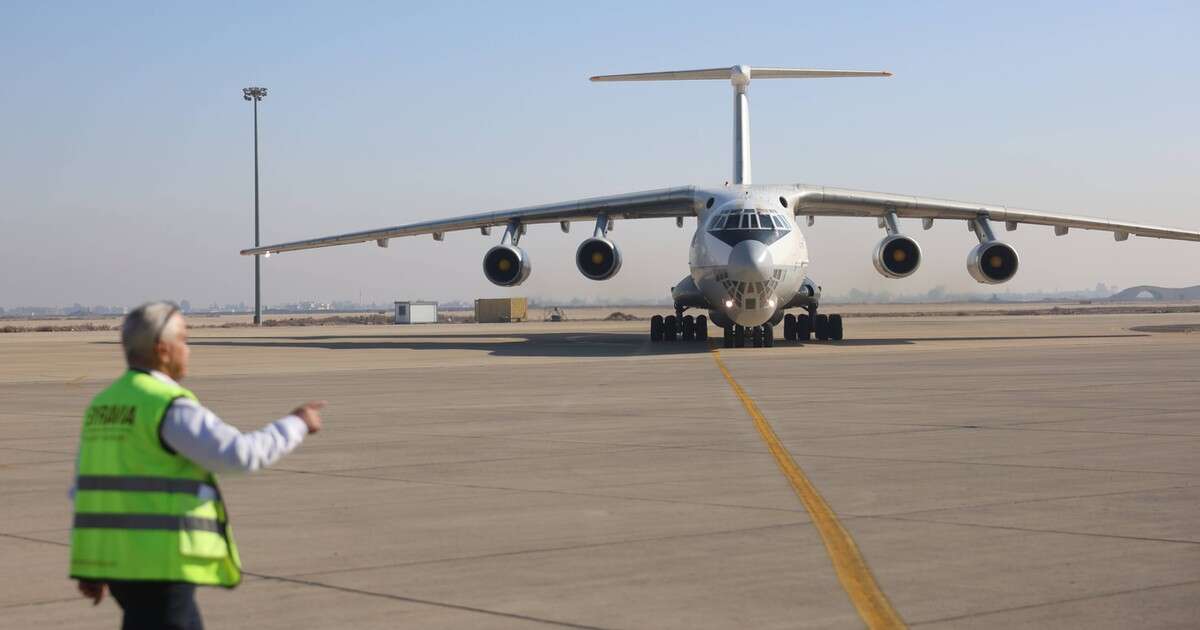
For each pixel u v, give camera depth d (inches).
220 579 173.3
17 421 613.3
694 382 807.7
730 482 386.9
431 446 484.4
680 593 247.0
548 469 419.8
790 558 277.3
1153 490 363.9
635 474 406.3
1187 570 261.7
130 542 167.5
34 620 234.1
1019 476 392.5
